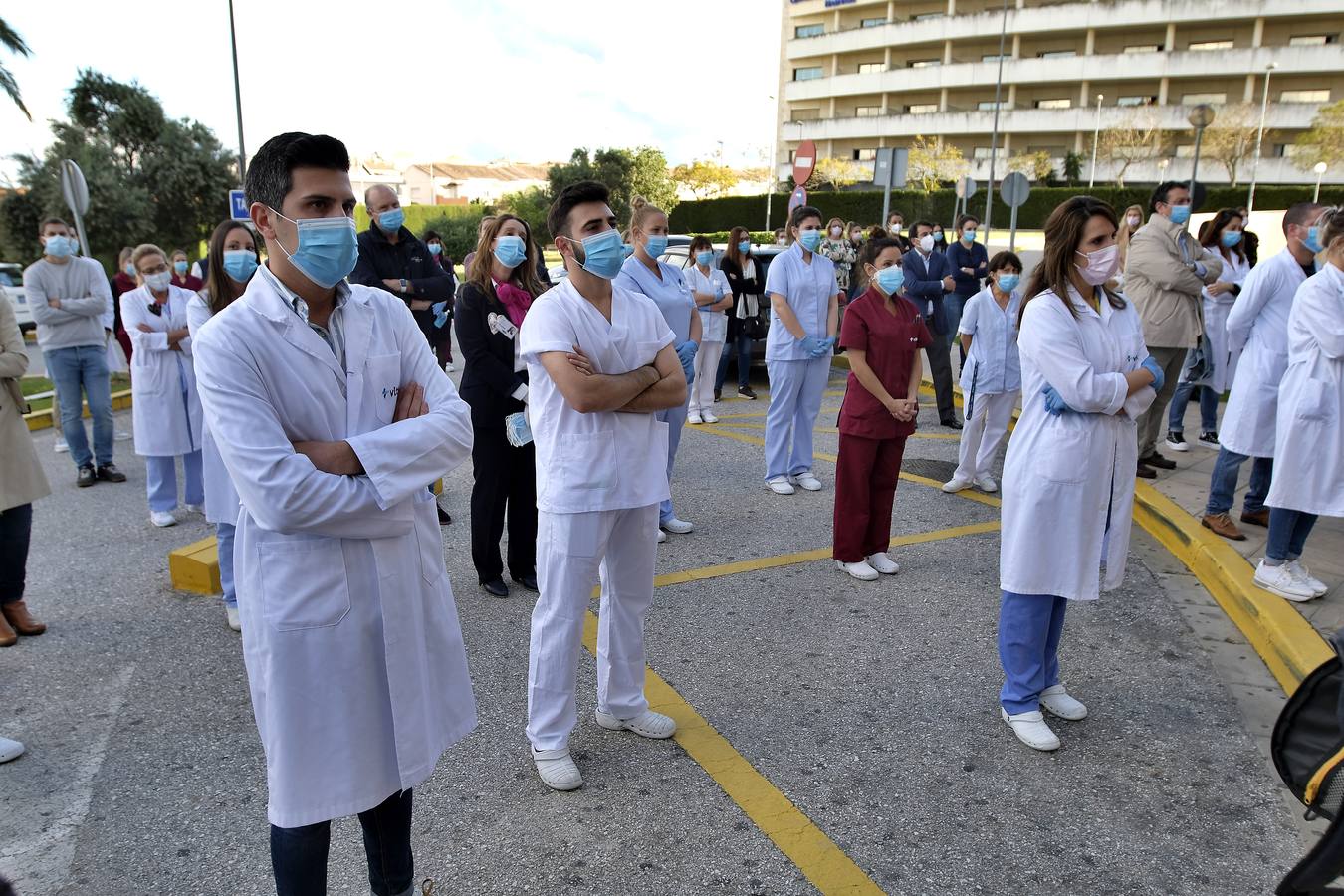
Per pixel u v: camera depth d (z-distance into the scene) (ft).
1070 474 10.45
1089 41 168.66
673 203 138.82
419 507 7.06
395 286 18.98
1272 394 16.35
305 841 6.80
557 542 9.98
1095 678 12.83
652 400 10.11
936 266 28.78
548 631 10.15
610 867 8.88
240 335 6.25
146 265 18.65
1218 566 15.93
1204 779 10.39
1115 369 10.66
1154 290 21.03
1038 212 137.69
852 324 15.66
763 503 21.31
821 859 8.99
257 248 14.10
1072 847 9.18
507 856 9.04
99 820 9.68
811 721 11.66
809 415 22.15
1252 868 8.87
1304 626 13.29
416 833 9.41
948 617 14.83
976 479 22.39
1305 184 142.61
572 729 10.91
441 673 7.23
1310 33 154.92
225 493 13.84
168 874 8.83
